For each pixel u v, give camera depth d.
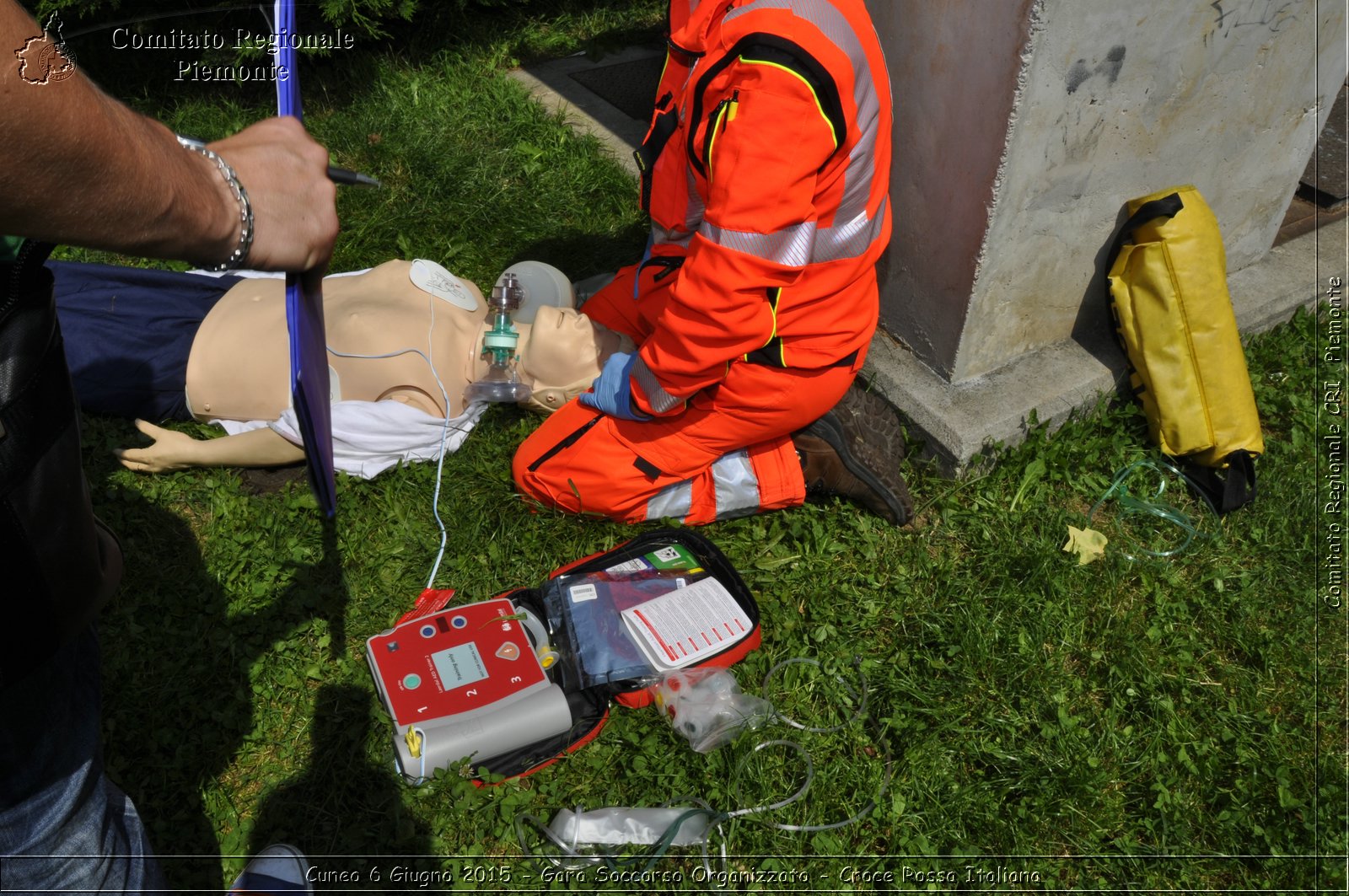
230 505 2.92
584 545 2.92
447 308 3.14
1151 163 3.20
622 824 2.26
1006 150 2.80
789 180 2.22
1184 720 2.60
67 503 1.34
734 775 2.33
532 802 2.31
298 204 1.23
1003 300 3.21
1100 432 3.42
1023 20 2.60
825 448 2.97
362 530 2.90
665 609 2.58
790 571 2.89
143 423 2.99
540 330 3.08
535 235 4.14
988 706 2.59
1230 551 3.09
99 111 1.00
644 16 5.98
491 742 2.30
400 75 5.05
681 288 2.39
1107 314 3.43
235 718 2.41
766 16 2.23
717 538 2.99
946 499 3.14
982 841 2.34
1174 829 2.35
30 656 1.34
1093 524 3.16
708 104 2.34
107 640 2.55
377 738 2.38
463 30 5.54
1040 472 3.20
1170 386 3.18
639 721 2.48
